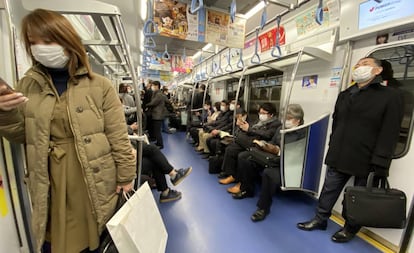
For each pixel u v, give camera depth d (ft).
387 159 5.13
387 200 5.21
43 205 2.98
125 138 3.44
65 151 3.03
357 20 6.19
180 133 23.22
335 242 6.09
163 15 6.48
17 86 2.92
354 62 6.88
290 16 9.64
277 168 7.39
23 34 2.84
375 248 5.89
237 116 11.12
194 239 6.08
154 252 3.85
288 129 7.18
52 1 3.82
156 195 8.65
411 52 5.43
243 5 8.20
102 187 3.23
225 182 9.93
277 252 5.67
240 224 6.86
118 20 4.15
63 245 3.16
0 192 3.34
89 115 3.04
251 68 11.12
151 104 15.17
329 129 7.80
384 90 5.27
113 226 2.95
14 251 3.67
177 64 18.94
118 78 20.89
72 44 2.89
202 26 7.16
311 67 8.69
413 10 4.89
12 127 2.76
